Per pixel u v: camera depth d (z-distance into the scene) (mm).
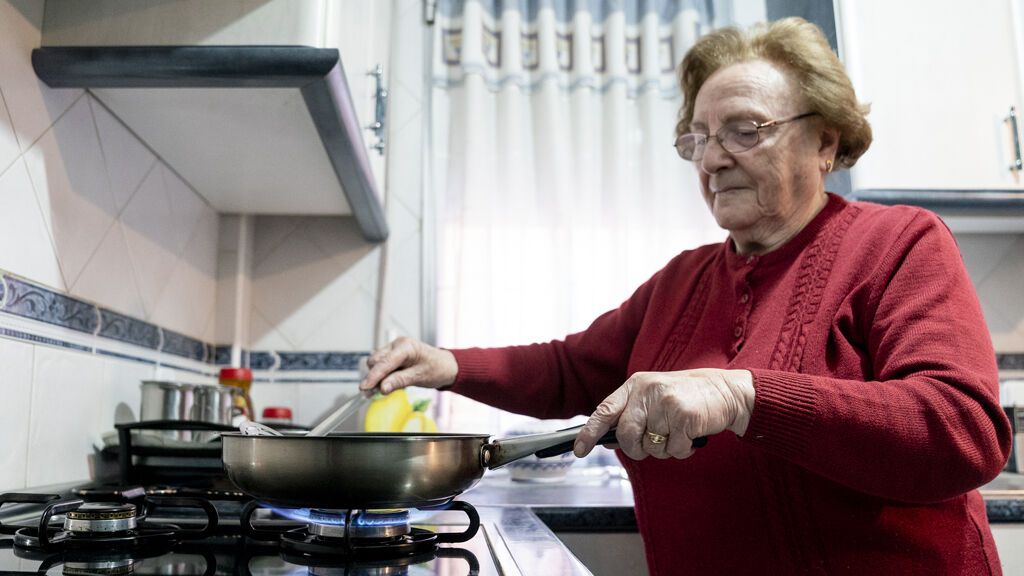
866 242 901
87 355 1110
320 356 1817
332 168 1399
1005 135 1651
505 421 1816
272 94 1041
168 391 1187
